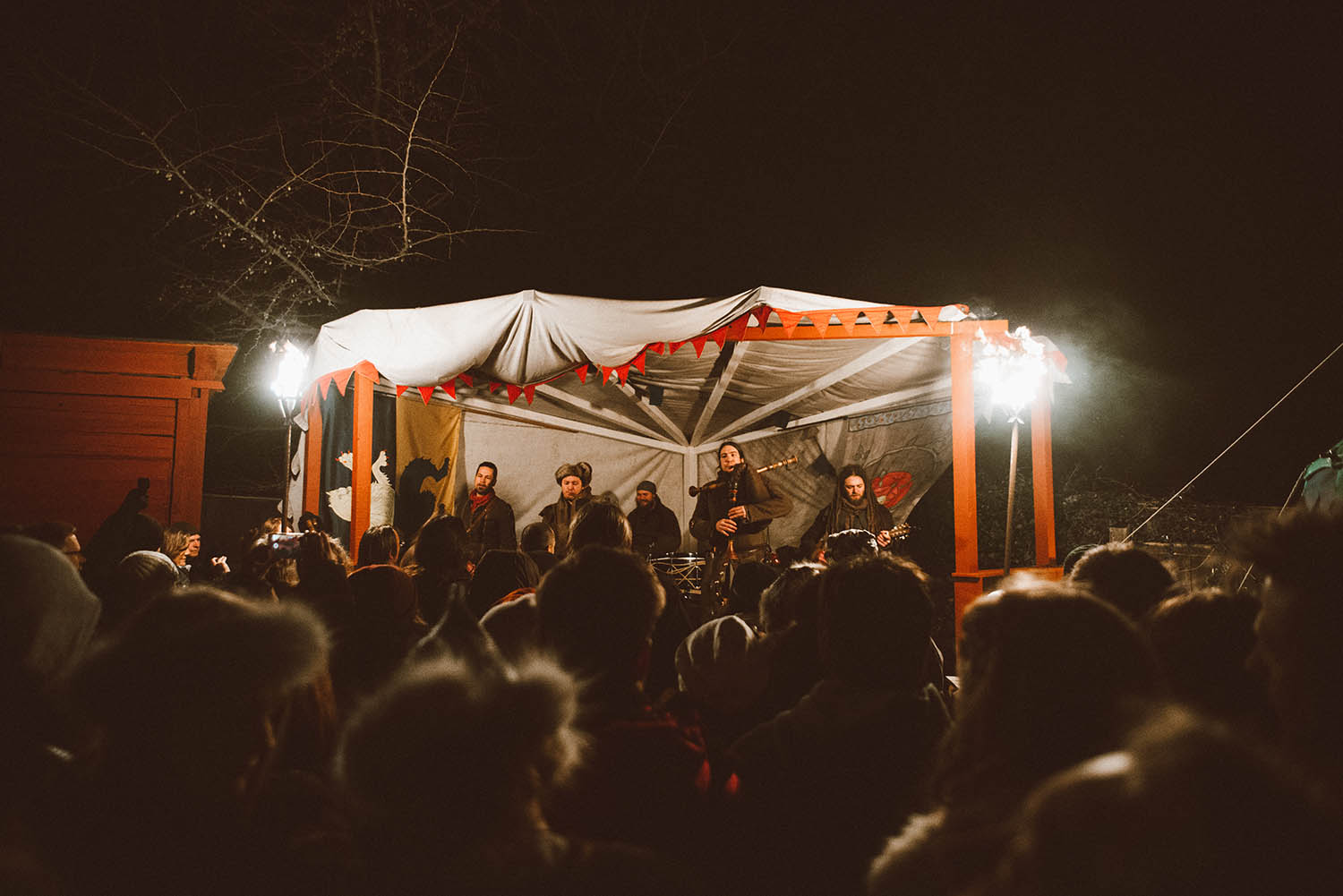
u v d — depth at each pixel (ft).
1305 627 4.85
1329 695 4.77
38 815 5.19
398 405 36.37
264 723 5.49
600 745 7.35
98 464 38.42
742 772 8.23
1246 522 5.28
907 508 38.63
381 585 12.78
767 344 32.65
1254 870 3.00
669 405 39.40
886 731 7.97
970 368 28.19
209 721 5.25
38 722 5.94
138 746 5.21
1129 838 3.02
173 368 39.24
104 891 5.08
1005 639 5.51
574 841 5.05
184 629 5.42
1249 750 3.24
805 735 8.09
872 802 7.80
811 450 40.34
